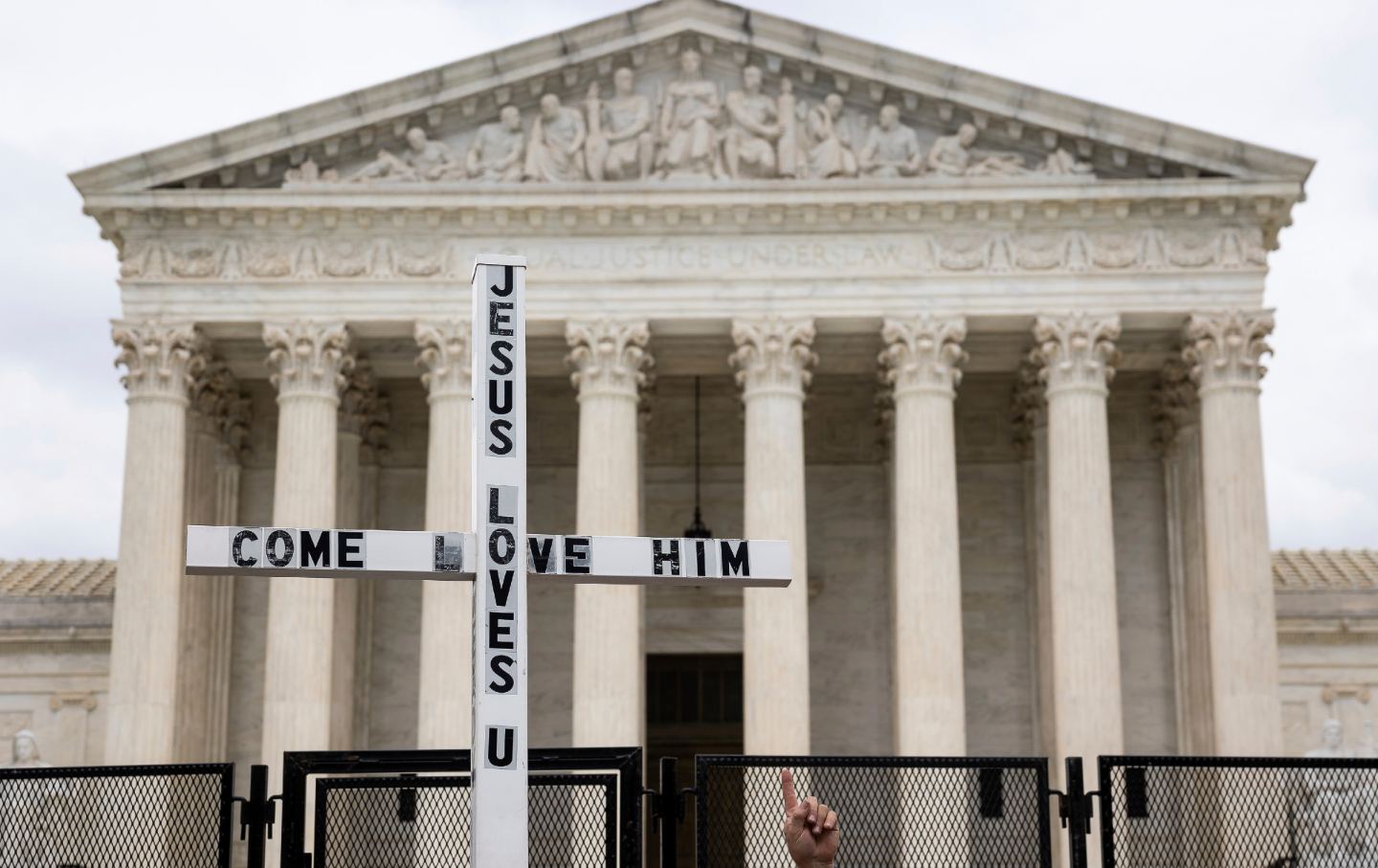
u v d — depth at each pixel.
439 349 59.03
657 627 68.69
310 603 57.59
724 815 21.89
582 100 60.44
